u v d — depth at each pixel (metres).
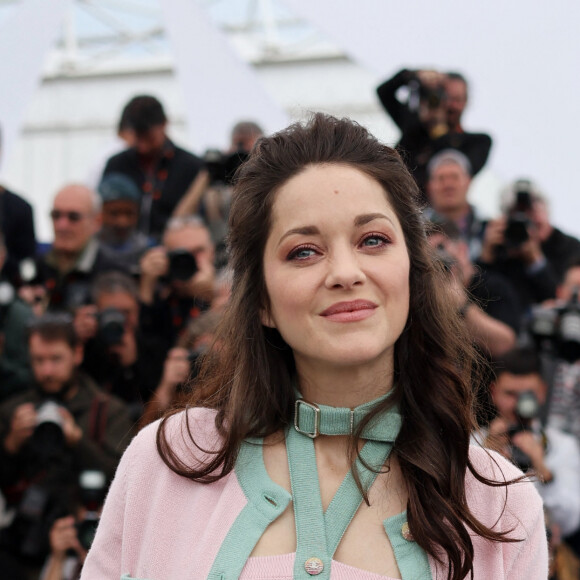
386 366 1.98
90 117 10.23
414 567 1.85
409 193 2.06
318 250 1.90
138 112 6.64
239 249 2.05
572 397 5.29
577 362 5.35
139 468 2.07
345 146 2.00
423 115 6.18
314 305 1.87
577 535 4.70
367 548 1.87
